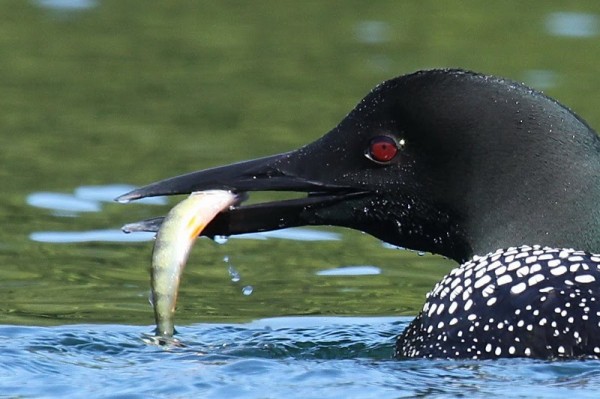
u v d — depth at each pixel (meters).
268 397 7.75
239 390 7.93
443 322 8.65
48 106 17.91
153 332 10.48
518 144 9.45
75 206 14.23
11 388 8.28
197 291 12.01
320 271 12.64
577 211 9.37
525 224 9.43
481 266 8.74
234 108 17.78
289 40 21.03
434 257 13.13
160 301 9.78
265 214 10.04
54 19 22.00
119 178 14.97
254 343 10.27
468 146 9.51
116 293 11.85
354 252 13.27
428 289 12.14
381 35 21.14
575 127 9.47
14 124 17.06
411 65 19.39
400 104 9.70
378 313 11.40
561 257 8.58
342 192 9.96
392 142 9.76
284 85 18.80
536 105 9.48
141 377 8.42
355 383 7.95
